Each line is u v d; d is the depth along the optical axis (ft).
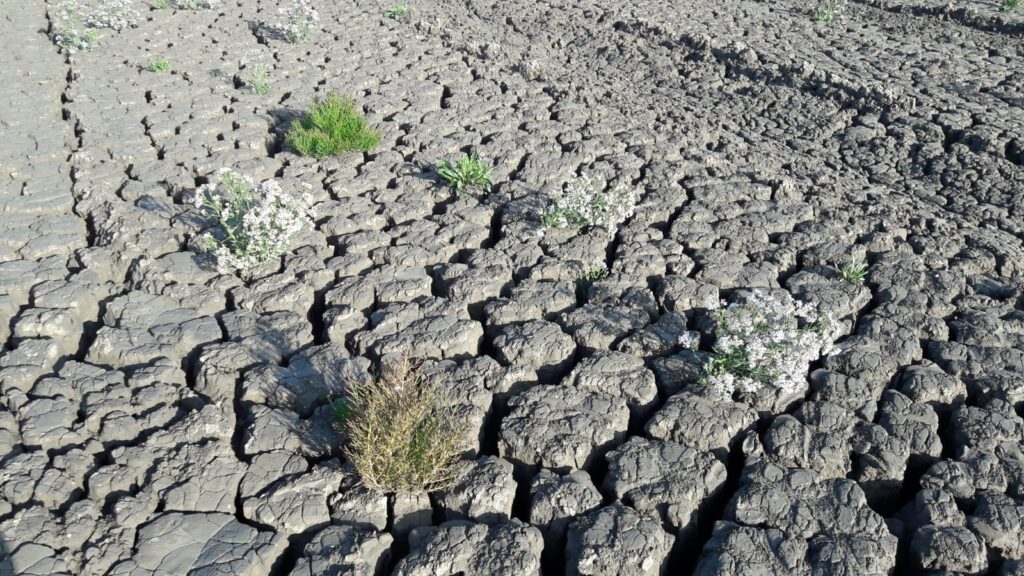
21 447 16.33
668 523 15.29
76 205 25.66
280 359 19.33
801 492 15.65
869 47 44.09
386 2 51.75
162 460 15.98
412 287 21.84
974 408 17.66
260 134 30.94
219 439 16.78
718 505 16.17
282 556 14.53
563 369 19.53
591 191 25.62
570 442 16.63
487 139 31.60
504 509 15.43
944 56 42.14
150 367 18.53
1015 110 35.04
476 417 17.34
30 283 21.48
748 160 30.71
